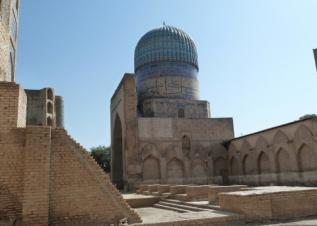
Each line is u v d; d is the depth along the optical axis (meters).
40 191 8.76
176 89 33.81
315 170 19.66
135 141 26.89
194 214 9.14
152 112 31.88
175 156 28.81
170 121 29.52
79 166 9.44
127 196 18.05
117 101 31.30
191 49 36.19
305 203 9.48
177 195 15.52
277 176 23.23
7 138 9.06
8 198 8.70
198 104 33.69
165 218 9.94
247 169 27.48
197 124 30.50
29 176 8.78
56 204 8.96
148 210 14.15
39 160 8.96
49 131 9.25
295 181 21.34
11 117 9.21
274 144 23.70
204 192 13.86
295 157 21.38
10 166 8.92
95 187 9.43
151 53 35.06
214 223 8.38
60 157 9.33
